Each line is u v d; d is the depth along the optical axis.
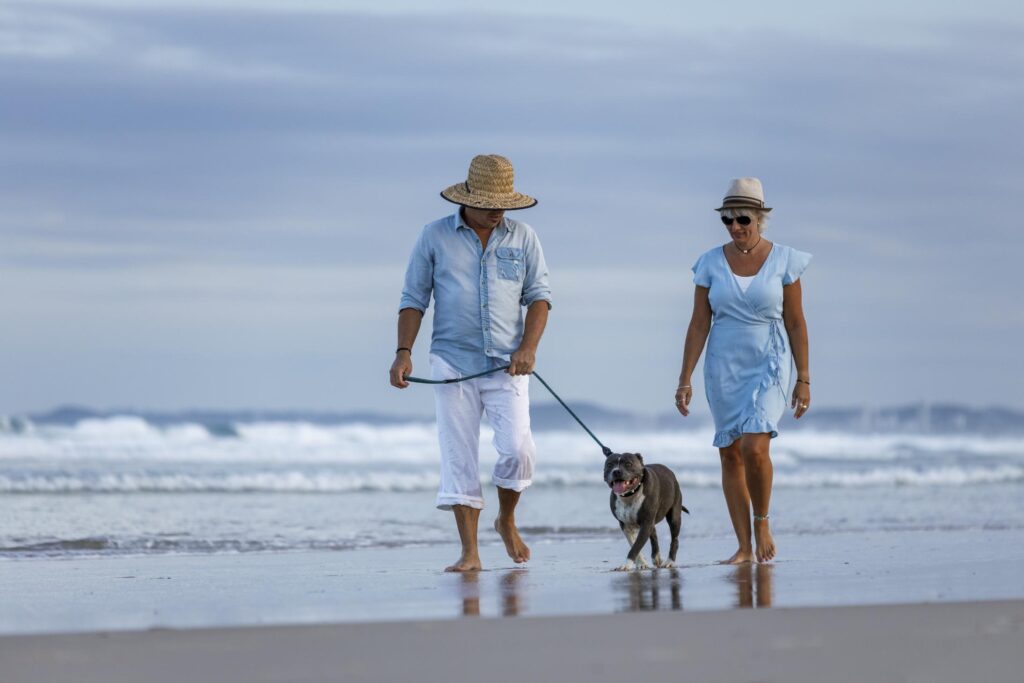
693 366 14.61
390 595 10.95
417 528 22.78
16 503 26.88
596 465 44.59
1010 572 12.71
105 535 20.55
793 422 86.44
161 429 56.47
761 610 9.33
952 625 8.67
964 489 36.31
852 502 30.48
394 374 13.81
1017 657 7.66
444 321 13.95
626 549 18.28
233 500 29.19
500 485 14.27
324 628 8.58
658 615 9.10
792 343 14.46
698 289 14.67
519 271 14.02
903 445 64.06
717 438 14.50
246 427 58.25
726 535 21.34
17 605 10.48
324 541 20.23
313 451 45.97
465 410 13.97
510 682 7.02
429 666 7.40
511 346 14.02
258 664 7.44
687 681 7.05
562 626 8.66
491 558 16.48
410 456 45.50
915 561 14.50
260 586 12.31
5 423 52.25
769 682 7.04
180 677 7.11
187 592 11.69
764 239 14.48
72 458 41.50
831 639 8.20
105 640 8.15
